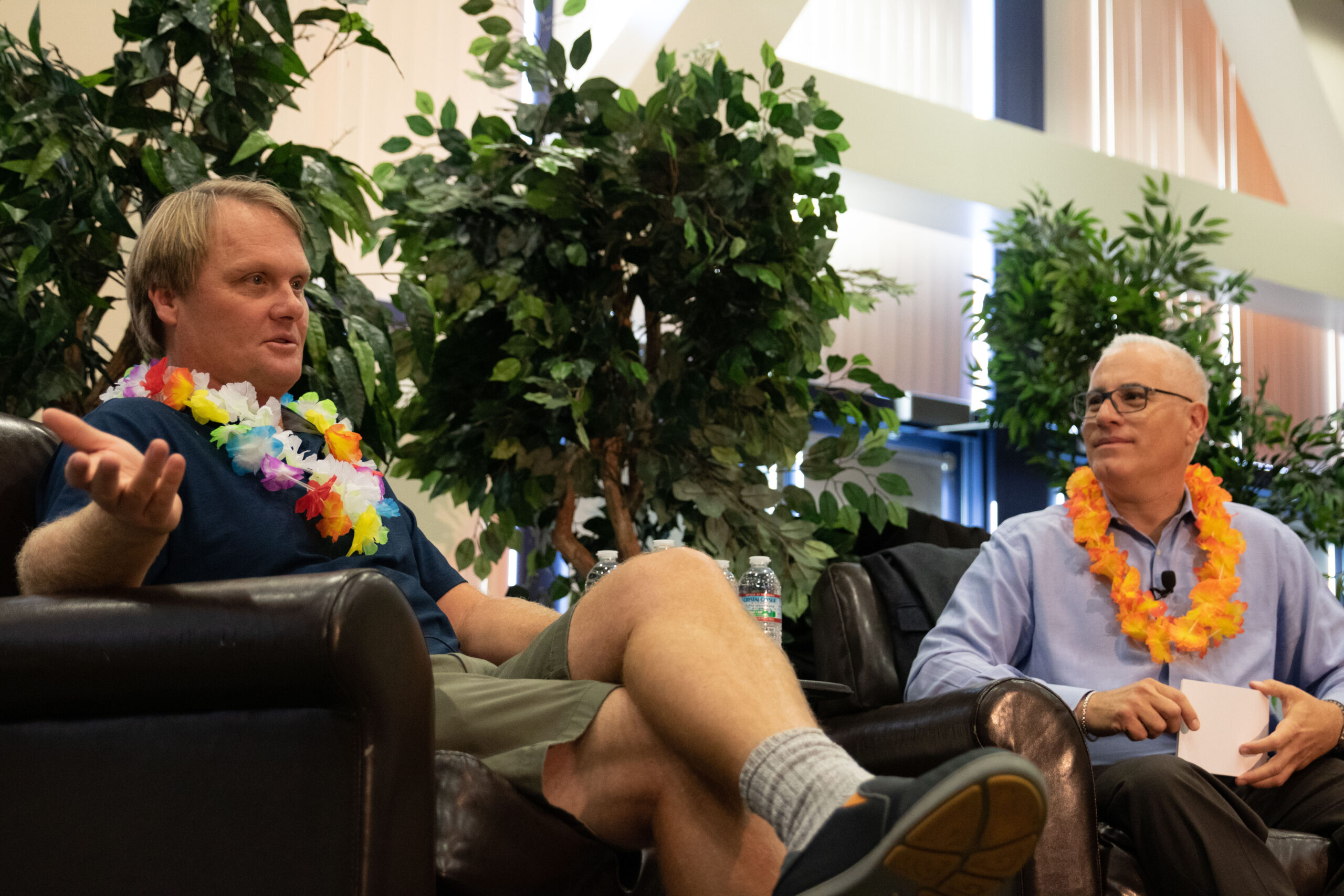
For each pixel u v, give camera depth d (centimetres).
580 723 119
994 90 488
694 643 109
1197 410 209
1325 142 520
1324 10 516
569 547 261
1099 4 518
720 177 241
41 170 187
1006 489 478
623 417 252
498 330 256
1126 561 202
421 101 261
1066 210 421
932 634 199
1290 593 205
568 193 239
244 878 99
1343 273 516
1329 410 563
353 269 313
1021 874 142
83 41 286
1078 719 173
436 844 108
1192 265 424
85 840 102
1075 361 397
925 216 443
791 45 430
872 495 265
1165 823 154
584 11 373
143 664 100
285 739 100
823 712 204
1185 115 539
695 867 111
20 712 104
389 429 217
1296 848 171
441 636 154
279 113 312
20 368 201
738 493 251
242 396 149
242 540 136
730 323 250
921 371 460
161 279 155
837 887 86
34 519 134
